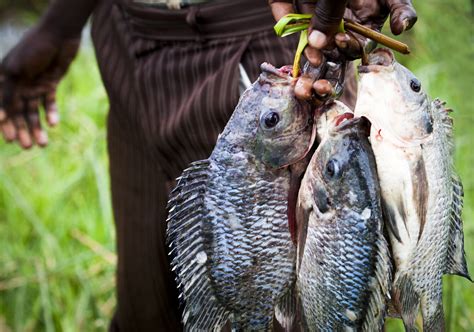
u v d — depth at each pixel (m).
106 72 3.06
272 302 2.12
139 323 3.13
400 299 2.04
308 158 2.09
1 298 4.39
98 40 3.10
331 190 1.96
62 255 4.56
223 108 2.63
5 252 4.61
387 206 2.00
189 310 2.10
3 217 4.92
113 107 3.09
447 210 2.05
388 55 2.04
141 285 3.09
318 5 2.01
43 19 3.41
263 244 2.09
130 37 2.94
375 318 1.96
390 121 2.01
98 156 5.14
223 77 2.64
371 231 1.95
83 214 4.79
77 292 4.42
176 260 2.10
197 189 2.09
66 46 3.43
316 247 1.99
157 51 2.86
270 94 2.06
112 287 4.41
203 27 2.69
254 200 2.08
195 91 2.72
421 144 2.01
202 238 2.10
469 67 5.19
